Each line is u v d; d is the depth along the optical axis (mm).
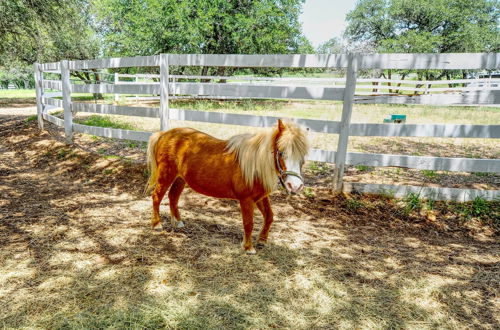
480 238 3807
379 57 4242
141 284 2666
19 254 3082
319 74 29781
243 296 2566
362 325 2303
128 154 6758
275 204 4566
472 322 2359
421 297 2631
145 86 5762
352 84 4344
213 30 17250
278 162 2764
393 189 4586
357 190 4703
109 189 5184
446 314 2441
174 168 3475
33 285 2615
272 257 3211
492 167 4316
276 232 3793
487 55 3947
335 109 14023
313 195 4762
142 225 3848
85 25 14898
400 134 4469
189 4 16484
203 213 4293
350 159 4621
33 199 4629
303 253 3311
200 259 3113
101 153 6867
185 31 15836
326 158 4781
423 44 22469
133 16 18359
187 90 5410
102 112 6641
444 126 4309
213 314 2348
